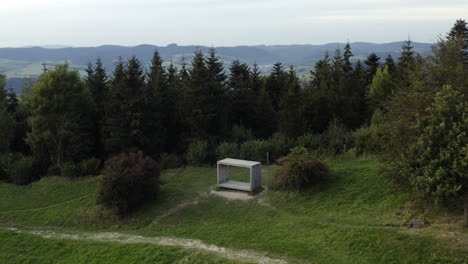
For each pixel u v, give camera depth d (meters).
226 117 40.84
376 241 14.25
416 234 14.14
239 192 24.34
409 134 14.78
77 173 31.67
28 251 19.16
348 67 59.84
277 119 42.50
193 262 15.13
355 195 20.19
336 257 13.91
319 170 22.69
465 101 14.74
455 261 12.15
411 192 16.16
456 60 17.34
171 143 39.44
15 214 24.39
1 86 39.94
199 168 32.03
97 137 37.31
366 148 27.36
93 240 19.64
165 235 19.12
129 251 17.30
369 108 50.44
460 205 15.70
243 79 53.28
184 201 23.61
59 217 23.47
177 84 45.28
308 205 20.58
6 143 36.59
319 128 43.81
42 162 34.25
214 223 20.06
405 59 54.34
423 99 15.29
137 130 33.50
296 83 41.19
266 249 15.58
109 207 22.73
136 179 22.33
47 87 33.72
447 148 12.82
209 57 50.03
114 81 36.62
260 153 32.19
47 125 33.66
